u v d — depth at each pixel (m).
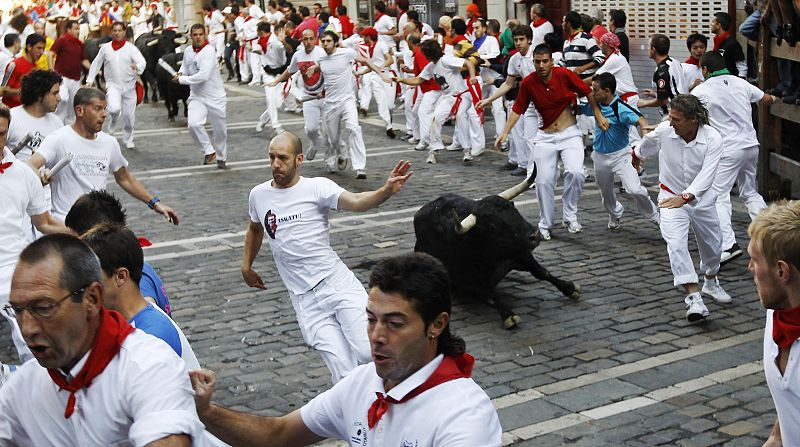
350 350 6.25
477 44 17.95
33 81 8.79
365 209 6.18
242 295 9.30
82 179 7.81
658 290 9.10
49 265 3.10
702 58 10.20
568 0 20.22
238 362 7.66
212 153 16.16
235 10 28.86
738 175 10.52
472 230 8.30
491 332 8.15
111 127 18.00
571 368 7.29
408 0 23.66
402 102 22.86
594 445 5.98
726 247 9.73
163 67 20.92
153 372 3.19
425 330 3.12
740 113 10.05
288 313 8.76
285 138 6.31
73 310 3.12
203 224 12.16
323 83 15.12
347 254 10.62
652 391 6.79
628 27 17.61
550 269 9.89
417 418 3.13
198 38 15.59
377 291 3.13
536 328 8.21
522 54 14.78
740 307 8.55
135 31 36.69
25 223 7.96
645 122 10.56
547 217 11.05
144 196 8.13
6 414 3.39
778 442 4.00
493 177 14.49
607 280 9.46
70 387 3.22
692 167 8.23
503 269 8.44
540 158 11.02
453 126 19.20
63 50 18.19
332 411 3.42
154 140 19.00
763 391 6.71
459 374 3.18
